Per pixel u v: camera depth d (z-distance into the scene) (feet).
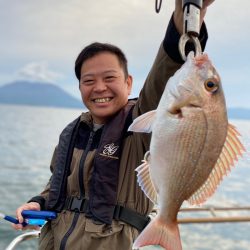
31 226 3.03
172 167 2.05
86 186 2.77
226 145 1.97
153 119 2.12
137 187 2.65
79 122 3.02
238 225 12.19
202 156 2.01
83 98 2.84
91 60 2.75
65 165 2.92
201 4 2.13
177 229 2.03
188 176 2.03
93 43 2.86
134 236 2.61
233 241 10.68
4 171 22.03
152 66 2.37
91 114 2.96
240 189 19.13
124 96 2.82
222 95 2.02
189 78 2.03
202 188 2.02
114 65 2.74
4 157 28.63
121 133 2.71
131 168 2.68
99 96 2.75
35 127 76.69
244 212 13.01
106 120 2.85
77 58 2.88
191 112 2.01
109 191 2.63
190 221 5.42
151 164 2.06
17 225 2.91
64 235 2.69
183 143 2.02
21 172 21.99
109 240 2.57
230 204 14.92
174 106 2.03
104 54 2.74
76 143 2.96
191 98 2.02
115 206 2.62
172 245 1.97
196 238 10.82
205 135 2.00
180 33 2.22
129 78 2.95
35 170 23.00
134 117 2.62
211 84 2.00
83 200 2.74
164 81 2.32
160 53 2.30
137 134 2.63
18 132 58.54
